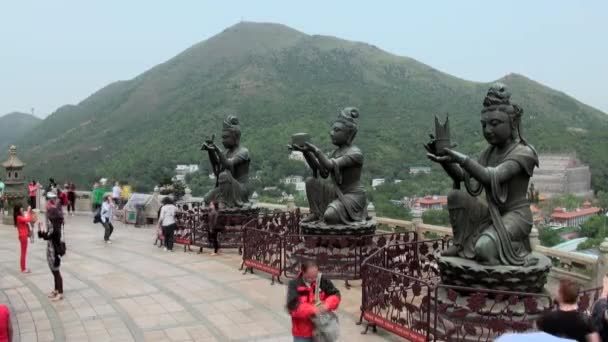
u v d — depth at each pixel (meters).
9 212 26.92
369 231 15.48
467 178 10.37
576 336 5.29
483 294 8.77
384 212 27.25
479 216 10.08
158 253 18.52
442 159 9.80
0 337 6.40
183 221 19.75
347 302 12.41
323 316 7.06
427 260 13.95
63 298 12.86
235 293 13.24
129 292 13.38
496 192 9.70
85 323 11.05
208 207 20.02
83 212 31.11
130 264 16.69
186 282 14.36
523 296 9.30
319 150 15.38
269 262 14.68
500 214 9.98
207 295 13.07
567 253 12.57
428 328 8.91
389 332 10.33
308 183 16.17
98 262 17.00
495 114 9.91
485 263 9.58
